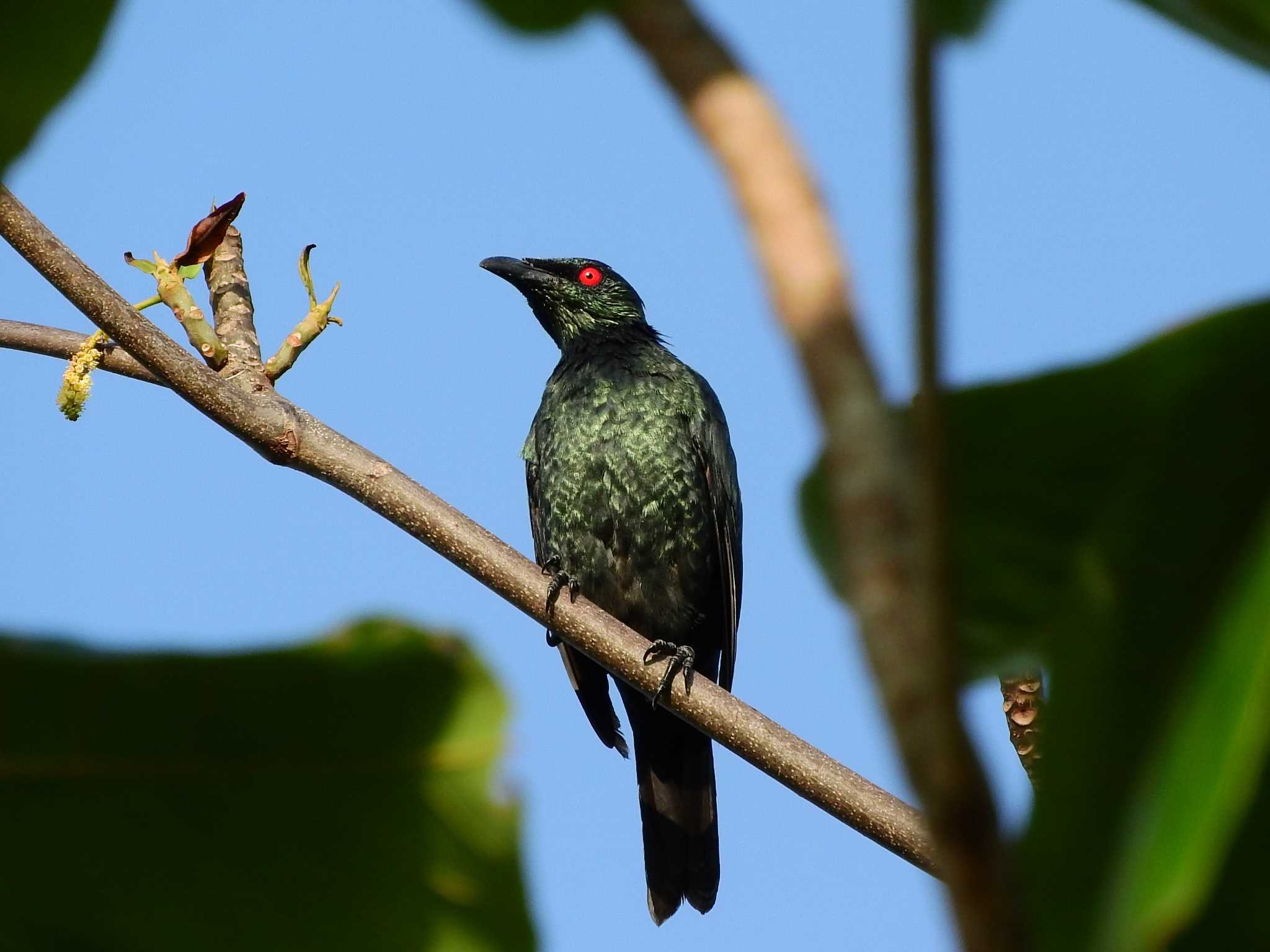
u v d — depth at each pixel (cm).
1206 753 269
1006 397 447
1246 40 340
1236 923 383
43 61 404
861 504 248
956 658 246
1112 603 364
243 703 388
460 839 398
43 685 382
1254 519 369
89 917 414
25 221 860
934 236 253
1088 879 312
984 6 305
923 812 246
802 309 253
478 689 382
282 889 412
